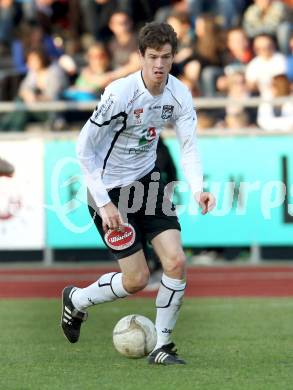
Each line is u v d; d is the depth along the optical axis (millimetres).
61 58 48500
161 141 33750
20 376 19844
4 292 36469
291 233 42531
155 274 37031
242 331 26297
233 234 42781
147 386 18484
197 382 18844
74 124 45094
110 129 20609
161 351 21031
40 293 36156
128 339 20469
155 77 19562
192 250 43562
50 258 43594
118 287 21328
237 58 48031
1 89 48688
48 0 55562
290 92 44312
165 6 53312
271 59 45844
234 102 42906
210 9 53062
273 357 22016
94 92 45625
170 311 20969
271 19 50562
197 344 24016
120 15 47812
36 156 42969
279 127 43125
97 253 44031
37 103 44094
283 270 41531
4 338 25344
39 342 24625
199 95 45594
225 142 42469
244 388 18266
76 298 22188
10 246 43562
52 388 18484
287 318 28859
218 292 35969
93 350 23203
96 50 45969
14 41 51406
